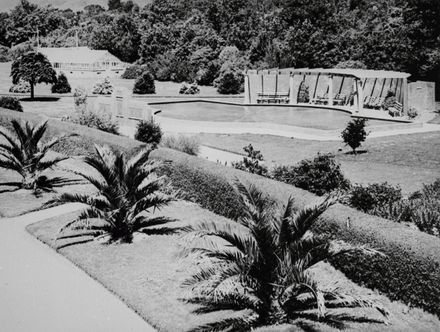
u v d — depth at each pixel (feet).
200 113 124.26
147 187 38.24
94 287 30.68
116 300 28.99
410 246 26.96
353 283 30.42
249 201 25.55
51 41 362.74
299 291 24.26
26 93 166.09
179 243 24.31
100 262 33.83
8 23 395.14
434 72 160.86
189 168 45.93
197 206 45.16
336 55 194.08
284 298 24.88
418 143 84.43
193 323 25.89
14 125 50.70
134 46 272.92
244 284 23.81
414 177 60.34
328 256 24.27
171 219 41.22
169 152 49.49
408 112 126.72
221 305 25.08
